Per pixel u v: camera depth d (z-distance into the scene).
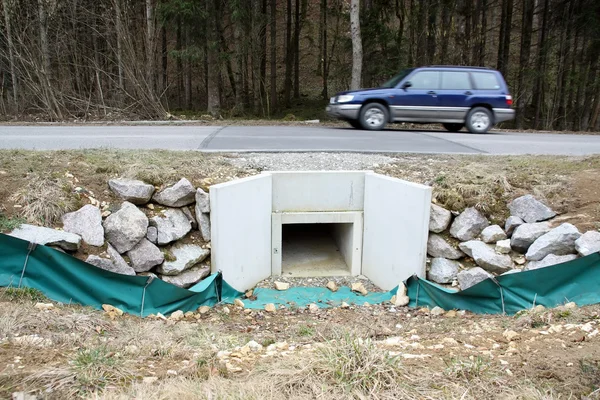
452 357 3.18
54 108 15.57
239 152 8.05
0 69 16.80
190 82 26.73
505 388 2.69
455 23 23.61
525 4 22.45
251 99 28.44
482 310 5.25
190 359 3.22
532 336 3.75
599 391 2.64
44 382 2.60
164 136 10.12
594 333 3.62
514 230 6.07
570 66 22.69
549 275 4.90
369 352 3.01
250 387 2.65
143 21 18.62
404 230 6.27
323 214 7.18
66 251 4.95
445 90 11.79
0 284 4.21
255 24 21.58
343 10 26.50
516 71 23.03
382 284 6.88
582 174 6.67
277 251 7.21
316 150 8.38
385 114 11.94
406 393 2.63
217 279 5.69
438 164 7.44
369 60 21.17
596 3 20.17
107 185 6.03
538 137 11.48
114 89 16.62
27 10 15.75
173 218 5.97
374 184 6.95
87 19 17.47
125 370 2.86
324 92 28.55
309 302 6.16
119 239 5.39
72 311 4.11
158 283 4.80
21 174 5.81
